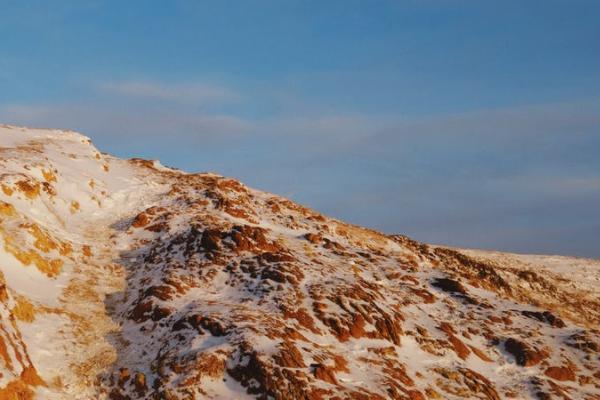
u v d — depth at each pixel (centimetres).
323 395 2455
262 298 3216
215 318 2864
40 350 2608
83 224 4153
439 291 3975
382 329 3145
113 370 2634
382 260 4300
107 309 3180
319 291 3309
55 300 3070
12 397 2170
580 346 3569
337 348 2931
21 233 3378
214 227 4006
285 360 2567
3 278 2923
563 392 3073
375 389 2617
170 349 2730
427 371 2989
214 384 2488
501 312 3831
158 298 3167
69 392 2442
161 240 3991
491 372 3188
